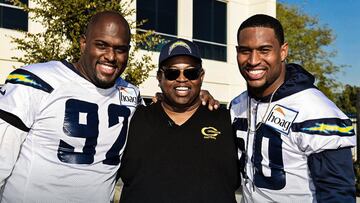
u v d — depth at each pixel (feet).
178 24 48.96
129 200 10.87
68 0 23.53
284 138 9.61
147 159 10.81
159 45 45.62
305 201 9.64
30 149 9.76
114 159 10.77
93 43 10.04
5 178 9.55
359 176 30.89
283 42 9.95
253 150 10.27
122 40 10.14
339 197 8.80
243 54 9.89
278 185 9.81
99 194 10.49
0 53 35.04
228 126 11.23
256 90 9.99
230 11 54.19
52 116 9.82
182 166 10.66
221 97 52.80
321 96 9.55
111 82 10.36
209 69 51.78
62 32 24.56
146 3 46.60
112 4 25.18
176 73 11.16
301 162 9.55
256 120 10.26
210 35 52.60
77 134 10.03
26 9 25.35
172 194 10.44
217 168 10.79
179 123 11.37
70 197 10.08
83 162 10.14
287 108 9.61
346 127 9.12
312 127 9.11
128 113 11.15
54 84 9.94
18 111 9.30
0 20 35.42
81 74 10.34
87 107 10.25
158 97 12.05
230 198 10.89
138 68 26.04
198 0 51.47
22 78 9.68
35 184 9.72
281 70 9.93
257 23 9.68
